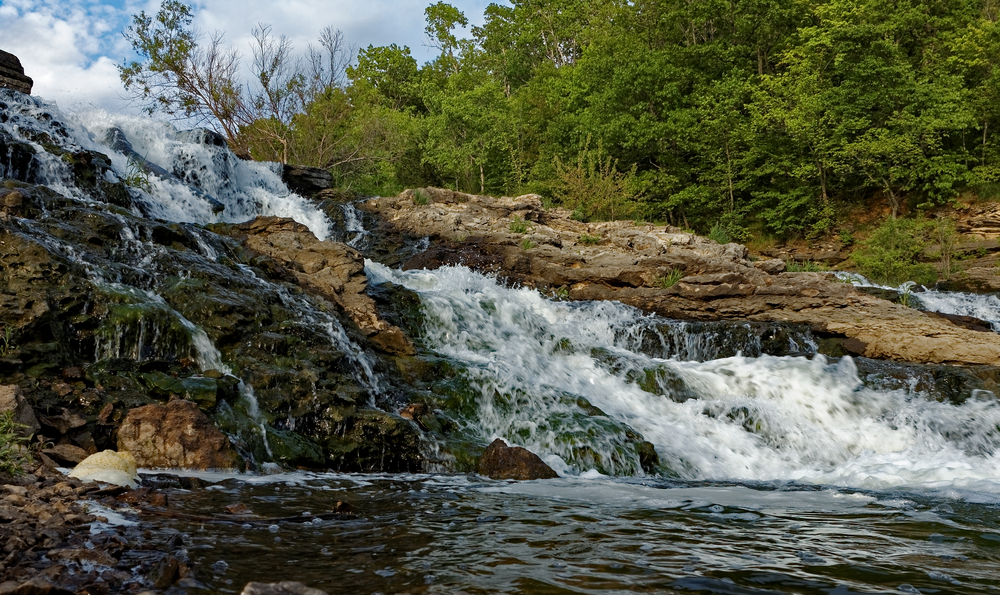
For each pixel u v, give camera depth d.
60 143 16.88
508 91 59.00
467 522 4.95
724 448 11.08
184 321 9.32
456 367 11.63
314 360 9.94
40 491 4.70
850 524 5.17
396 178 41.12
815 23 41.34
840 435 12.27
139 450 7.12
